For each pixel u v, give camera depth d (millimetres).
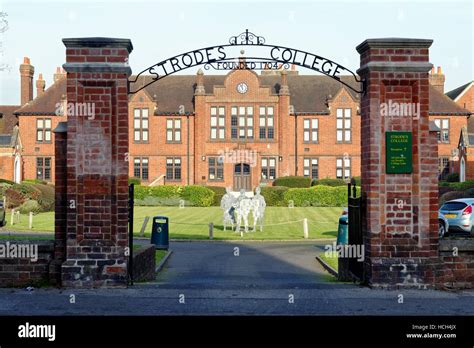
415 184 10328
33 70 60469
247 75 53531
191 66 10938
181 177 53750
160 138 53938
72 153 10180
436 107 54438
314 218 34000
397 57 10320
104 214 10234
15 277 10508
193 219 32844
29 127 53719
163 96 56000
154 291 10117
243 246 21234
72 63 10148
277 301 9438
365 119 10539
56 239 10508
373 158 10289
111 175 10234
